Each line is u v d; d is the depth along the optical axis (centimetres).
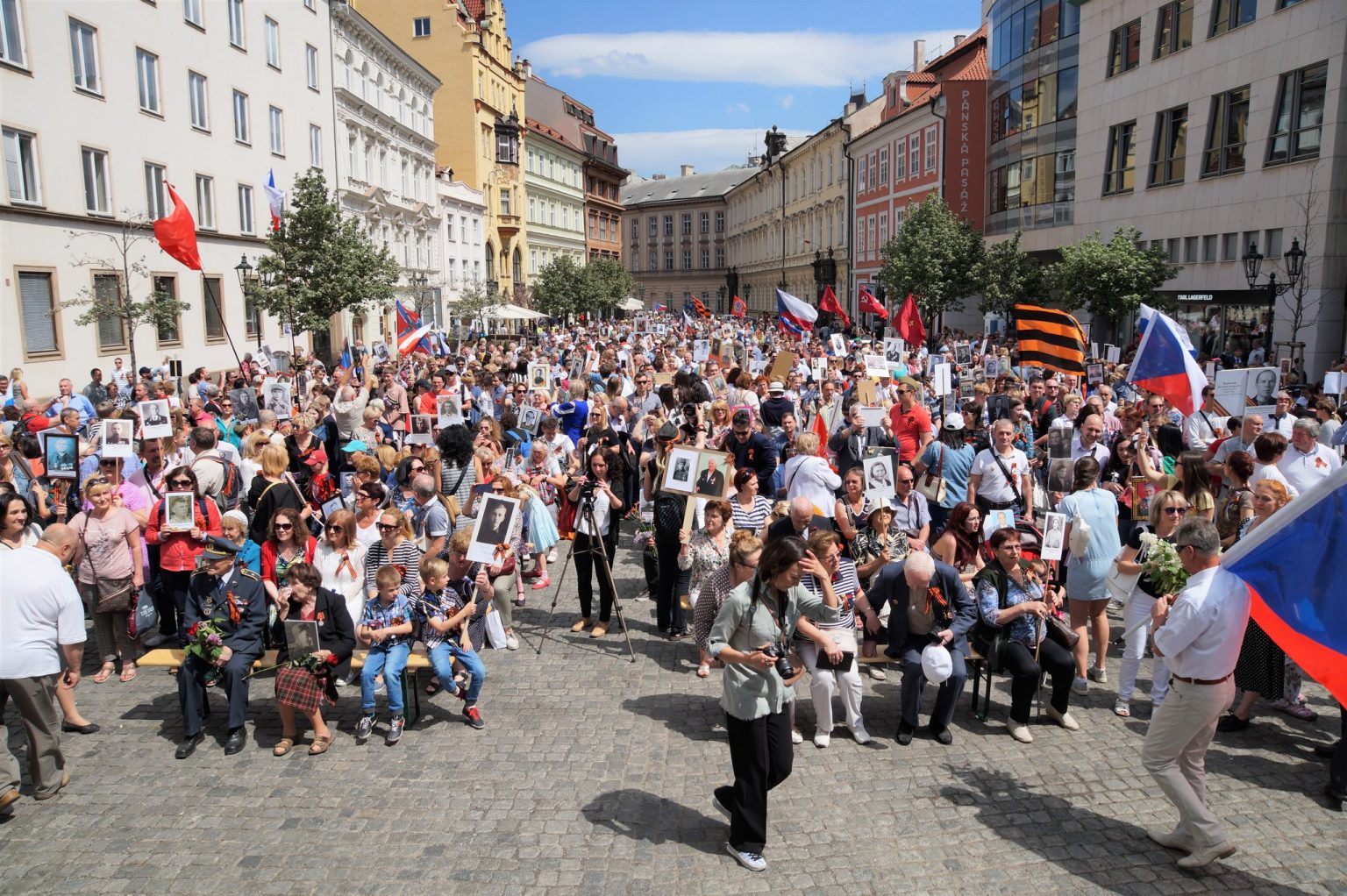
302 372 2577
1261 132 2523
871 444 1219
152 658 748
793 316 2645
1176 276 2780
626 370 2225
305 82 3812
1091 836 591
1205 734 560
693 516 927
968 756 705
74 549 807
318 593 727
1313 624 535
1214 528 561
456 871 554
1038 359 1594
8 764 626
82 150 2431
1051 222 3756
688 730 748
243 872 557
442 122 6309
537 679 859
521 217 7119
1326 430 1158
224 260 3164
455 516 967
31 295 2252
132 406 1681
